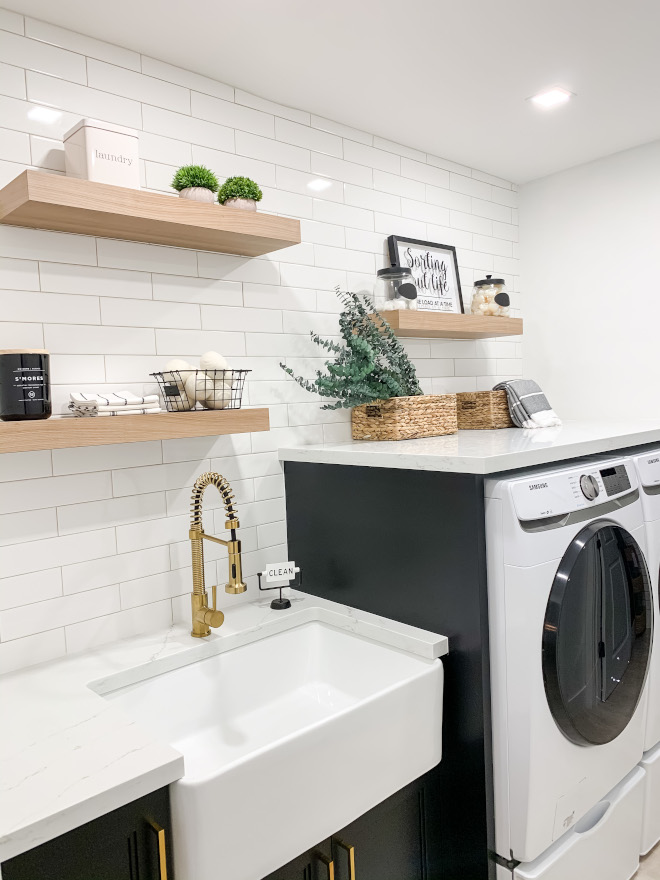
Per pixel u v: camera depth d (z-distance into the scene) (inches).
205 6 61.9
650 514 78.0
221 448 77.2
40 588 63.0
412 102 85.0
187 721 63.9
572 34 70.3
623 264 109.1
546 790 62.9
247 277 79.5
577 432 85.2
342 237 90.9
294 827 49.7
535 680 61.0
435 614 66.3
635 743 76.2
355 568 74.9
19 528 61.7
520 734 61.5
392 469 69.4
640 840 78.1
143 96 70.3
